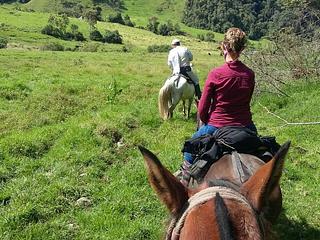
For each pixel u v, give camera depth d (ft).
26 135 33.99
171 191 9.13
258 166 12.76
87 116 41.27
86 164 29.40
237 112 14.65
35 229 21.45
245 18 426.10
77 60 123.65
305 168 27.89
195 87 42.68
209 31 480.64
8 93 51.55
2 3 625.41
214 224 7.75
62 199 24.29
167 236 8.77
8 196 24.81
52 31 317.42
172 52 42.70
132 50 270.26
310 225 21.76
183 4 627.87
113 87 56.24
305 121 37.24
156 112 44.62
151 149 33.06
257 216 8.38
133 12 605.73
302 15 50.26
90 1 591.78
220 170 12.38
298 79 47.24
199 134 15.10
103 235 21.27
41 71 81.66
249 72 14.67
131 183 26.23
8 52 152.66
